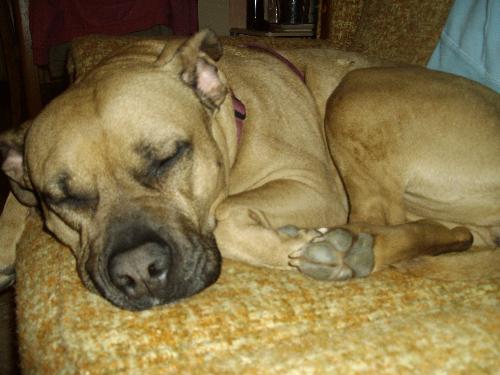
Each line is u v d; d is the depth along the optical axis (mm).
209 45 505
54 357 339
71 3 1146
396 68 577
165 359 327
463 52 635
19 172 518
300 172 557
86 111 428
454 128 510
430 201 529
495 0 596
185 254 398
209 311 370
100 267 393
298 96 629
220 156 481
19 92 1436
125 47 599
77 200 431
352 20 911
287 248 434
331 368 319
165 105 444
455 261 423
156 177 424
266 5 1459
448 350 334
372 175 520
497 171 507
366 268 415
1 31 1389
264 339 347
